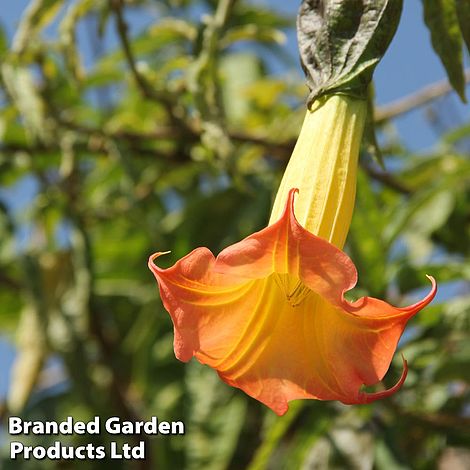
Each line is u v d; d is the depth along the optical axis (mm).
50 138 5609
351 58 3152
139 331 5777
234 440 5227
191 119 5477
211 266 2801
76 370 5523
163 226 5961
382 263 4793
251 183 5879
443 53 3578
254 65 6621
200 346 2854
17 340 6324
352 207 3070
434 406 4965
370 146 3484
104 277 6051
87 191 6121
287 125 5711
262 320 3053
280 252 2652
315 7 3273
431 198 5289
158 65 6492
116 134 5609
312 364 3018
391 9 3168
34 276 5664
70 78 5586
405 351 4828
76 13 5363
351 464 4805
